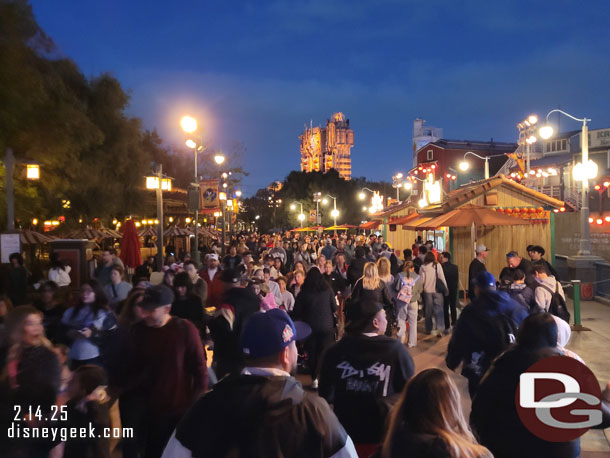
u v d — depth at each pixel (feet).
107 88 81.25
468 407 21.35
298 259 60.59
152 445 13.61
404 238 100.94
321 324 24.36
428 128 232.12
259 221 273.95
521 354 10.94
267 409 6.62
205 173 155.12
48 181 63.41
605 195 89.20
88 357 17.88
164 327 13.88
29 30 53.26
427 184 65.77
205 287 27.14
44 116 55.06
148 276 45.16
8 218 44.57
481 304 15.90
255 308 18.52
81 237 76.59
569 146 137.08
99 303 18.48
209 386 15.26
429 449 7.58
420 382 8.15
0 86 47.21
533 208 53.88
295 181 257.34
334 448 6.82
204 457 6.60
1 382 12.44
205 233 115.55
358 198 248.11
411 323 33.35
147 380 13.53
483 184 53.21
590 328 36.50
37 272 66.39
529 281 25.57
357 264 39.75
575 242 89.45
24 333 12.80
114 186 84.07
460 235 53.62
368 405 11.79
